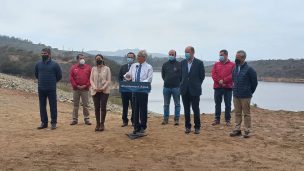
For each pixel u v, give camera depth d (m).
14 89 28.08
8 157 9.43
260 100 54.44
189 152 9.80
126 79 11.43
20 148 10.29
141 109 11.25
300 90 93.12
